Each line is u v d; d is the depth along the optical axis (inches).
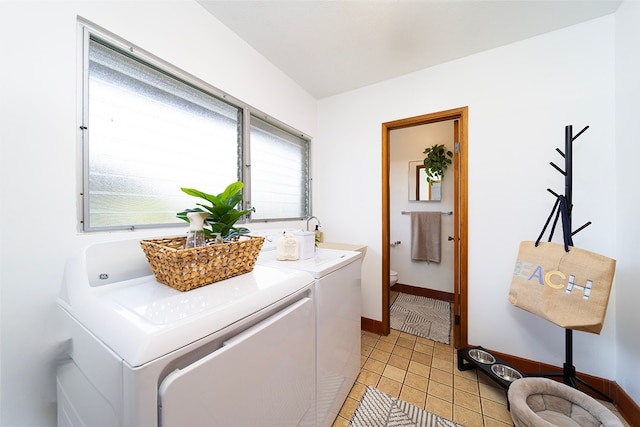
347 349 55.9
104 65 40.3
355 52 69.4
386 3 52.8
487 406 53.7
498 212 67.7
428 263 123.8
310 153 95.8
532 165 63.6
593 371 57.2
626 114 51.3
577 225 58.5
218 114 60.0
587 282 44.9
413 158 127.0
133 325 21.7
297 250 53.9
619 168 53.6
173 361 21.2
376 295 88.4
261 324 30.1
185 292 30.7
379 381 61.9
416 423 49.5
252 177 69.6
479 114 69.8
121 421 19.3
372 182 88.8
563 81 60.0
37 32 32.0
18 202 30.6
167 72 48.3
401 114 82.1
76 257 33.0
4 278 29.7
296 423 36.4
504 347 67.4
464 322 72.0
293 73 80.2
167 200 49.4
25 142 31.1
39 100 32.3
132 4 42.0
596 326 43.2
